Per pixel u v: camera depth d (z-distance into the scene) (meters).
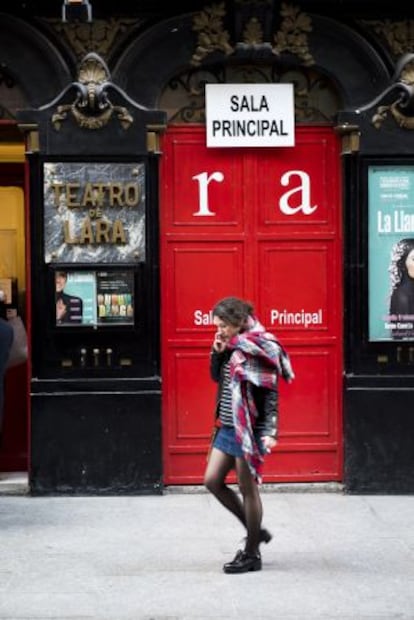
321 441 8.93
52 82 8.63
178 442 8.85
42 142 8.58
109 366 8.68
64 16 8.13
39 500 8.61
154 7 8.60
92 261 8.64
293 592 6.33
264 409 6.52
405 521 8.01
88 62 8.54
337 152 8.88
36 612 6.01
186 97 8.81
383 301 8.77
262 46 8.60
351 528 7.81
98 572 6.73
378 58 8.73
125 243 8.65
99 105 8.52
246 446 6.40
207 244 8.84
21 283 9.38
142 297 8.66
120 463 8.70
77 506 8.41
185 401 8.85
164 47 8.68
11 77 8.66
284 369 6.58
